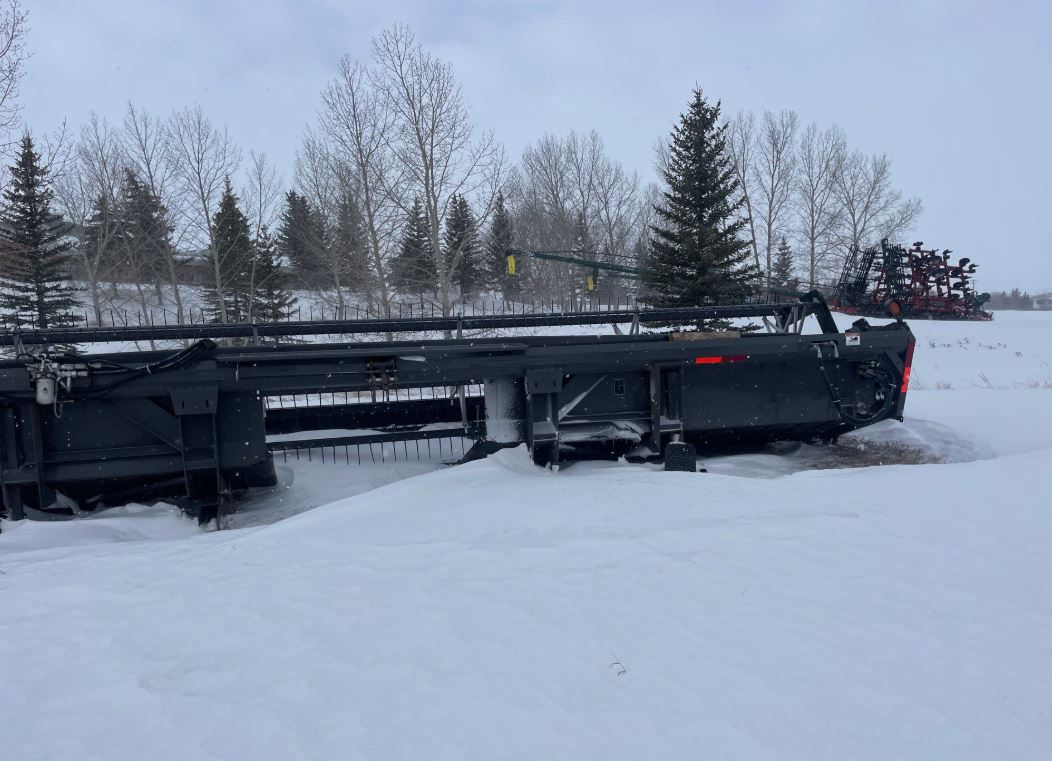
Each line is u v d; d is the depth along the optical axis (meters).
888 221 54.97
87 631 4.12
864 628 3.91
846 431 9.80
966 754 2.84
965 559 4.88
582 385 8.64
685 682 3.38
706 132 29.31
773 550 5.05
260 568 5.10
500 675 3.46
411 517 6.17
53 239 32.84
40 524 6.99
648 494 6.56
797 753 2.84
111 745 3.00
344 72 28.58
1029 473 6.93
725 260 27.95
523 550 5.11
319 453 9.74
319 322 9.31
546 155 46.00
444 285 27.16
